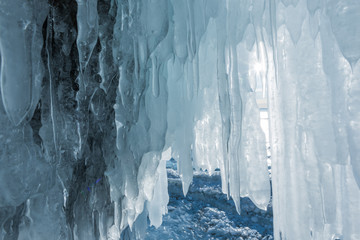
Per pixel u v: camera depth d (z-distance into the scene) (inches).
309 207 67.9
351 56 49.5
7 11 34.0
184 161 96.5
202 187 202.8
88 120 56.4
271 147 79.6
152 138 78.4
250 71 83.0
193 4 75.7
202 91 103.5
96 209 61.9
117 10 63.8
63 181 49.9
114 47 63.4
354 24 48.7
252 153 86.9
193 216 179.3
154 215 127.2
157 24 68.6
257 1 71.6
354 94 52.8
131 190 71.5
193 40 75.4
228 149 81.4
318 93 64.4
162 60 75.0
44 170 42.3
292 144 71.5
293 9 66.2
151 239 158.4
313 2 58.8
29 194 39.6
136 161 74.0
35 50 39.1
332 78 58.5
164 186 129.3
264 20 72.6
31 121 41.9
